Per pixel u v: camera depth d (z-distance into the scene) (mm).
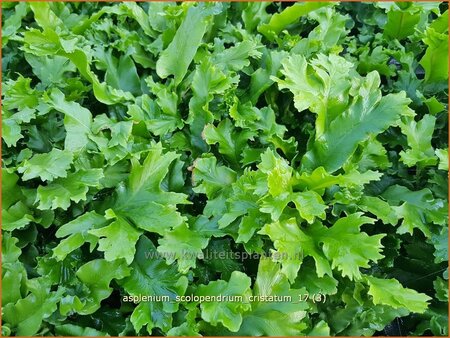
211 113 690
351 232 574
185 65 741
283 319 575
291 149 693
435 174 694
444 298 637
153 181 627
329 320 626
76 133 665
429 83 799
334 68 676
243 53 750
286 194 585
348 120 652
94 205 658
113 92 727
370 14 940
